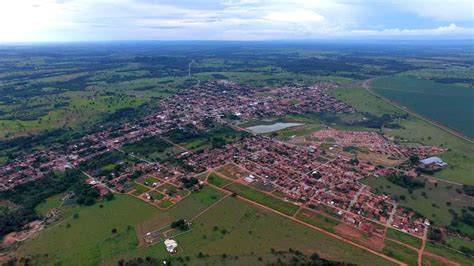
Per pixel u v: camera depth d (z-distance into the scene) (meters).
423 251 131.25
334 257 126.94
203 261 125.12
